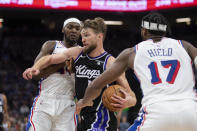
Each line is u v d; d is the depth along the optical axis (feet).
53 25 97.25
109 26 99.45
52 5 66.85
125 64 14.14
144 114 13.14
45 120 19.45
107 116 18.17
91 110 18.15
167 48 13.76
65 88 19.86
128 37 107.65
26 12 69.72
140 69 13.51
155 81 13.12
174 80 13.11
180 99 12.75
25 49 107.45
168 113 12.46
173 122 12.42
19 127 53.16
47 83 19.85
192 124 12.41
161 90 12.96
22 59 104.22
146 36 14.64
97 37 18.43
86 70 18.56
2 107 33.45
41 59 18.29
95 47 18.47
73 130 19.88
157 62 13.42
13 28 111.96
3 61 101.81
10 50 106.01
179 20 92.79
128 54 14.05
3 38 109.81
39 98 19.88
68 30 20.17
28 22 111.65
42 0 66.54
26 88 85.46
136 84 28.19
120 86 15.89
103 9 69.46
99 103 18.10
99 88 14.64
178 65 13.38
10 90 84.89
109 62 18.38
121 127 39.99
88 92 14.87
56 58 18.37
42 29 110.73
